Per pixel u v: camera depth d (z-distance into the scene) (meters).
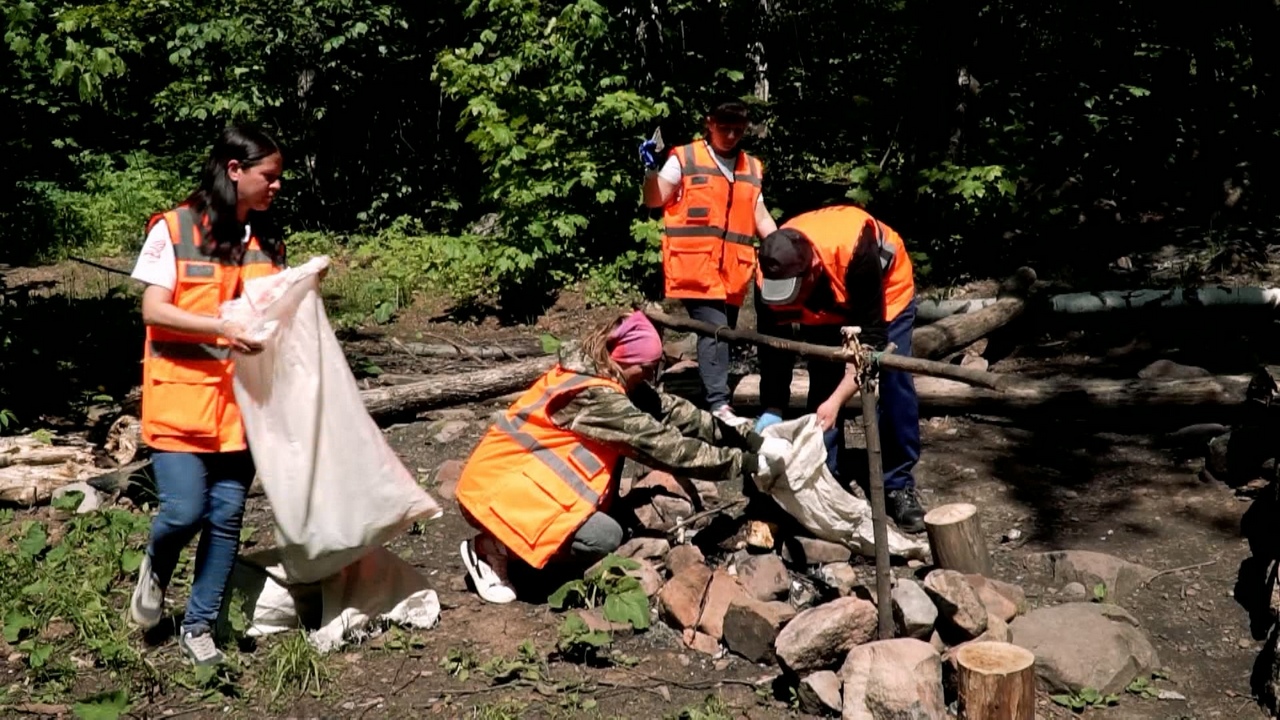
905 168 9.93
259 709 3.59
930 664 3.34
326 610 3.96
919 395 6.34
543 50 9.80
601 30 9.33
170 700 3.65
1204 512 4.99
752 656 3.84
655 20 9.84
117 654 3.81
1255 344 7.20
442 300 10.27
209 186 3.52
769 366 4.62
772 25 10.45
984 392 6.25
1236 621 4.11
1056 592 4.34
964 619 3.64
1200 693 3.69
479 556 4.31
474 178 14.36
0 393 6.90
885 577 3.64
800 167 10.45
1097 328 7.76
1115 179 10.71
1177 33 11.02
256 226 3.66
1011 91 10.52
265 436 3.61
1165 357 7.13
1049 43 11.09
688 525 4.75
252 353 3.45
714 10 10.16
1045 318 7.88
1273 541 4.41
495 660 3.81
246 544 4.84
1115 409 6.06
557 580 4.38
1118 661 3.69
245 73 13.62
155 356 3.54
